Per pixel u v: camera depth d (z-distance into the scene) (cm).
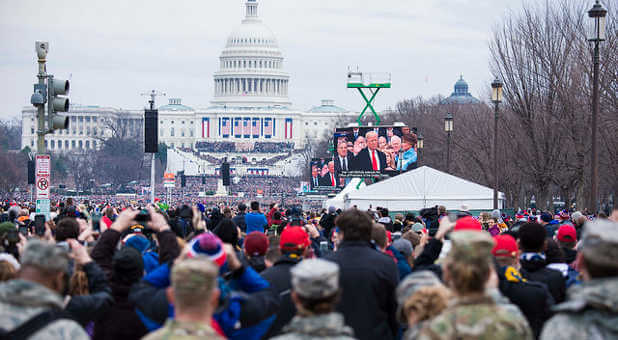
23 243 1598
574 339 859
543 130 6900
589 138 6494
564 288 1441
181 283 872
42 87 2648
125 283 1257
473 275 888
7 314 910
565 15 6888
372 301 1233
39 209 2770
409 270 1631
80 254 1253
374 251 1295
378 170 7856
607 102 5984
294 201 16450
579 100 6525
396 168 7819
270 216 3569
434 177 5831
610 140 6094
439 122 13500
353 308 1230
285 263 1366
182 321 873
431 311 962
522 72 7006
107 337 1230
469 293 898
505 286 1318
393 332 1288
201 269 876
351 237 1296
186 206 1836
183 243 1348
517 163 7688
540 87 6975
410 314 977
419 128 13875
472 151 10006
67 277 1181
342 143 7912
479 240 901
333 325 909
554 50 6844
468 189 5912
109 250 1345
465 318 871
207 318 891
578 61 6531
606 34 6166
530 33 6988
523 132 7312
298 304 932
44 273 968
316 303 919
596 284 872
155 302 1100
